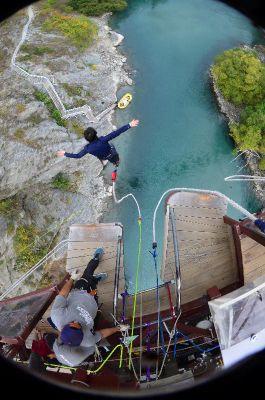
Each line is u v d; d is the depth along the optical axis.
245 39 34.84
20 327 5.76
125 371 5.75
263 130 30.55
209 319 6.17
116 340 6.15
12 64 34.25
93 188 32.81
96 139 8.68
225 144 32.94
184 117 34.09
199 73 34.84
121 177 32.94
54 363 5.80
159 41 36.16
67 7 36.88
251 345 4.86
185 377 5.38
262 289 4.83
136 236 28.58
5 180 31.66
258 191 31.66
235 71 31.70
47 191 32.91
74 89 34.19
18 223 31.72
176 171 32.75
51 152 32.50
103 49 36.06
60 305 5.10
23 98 33.12
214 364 5.53
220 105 33.50
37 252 31.34
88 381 5.52
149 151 33.47
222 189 31.98
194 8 36.19
